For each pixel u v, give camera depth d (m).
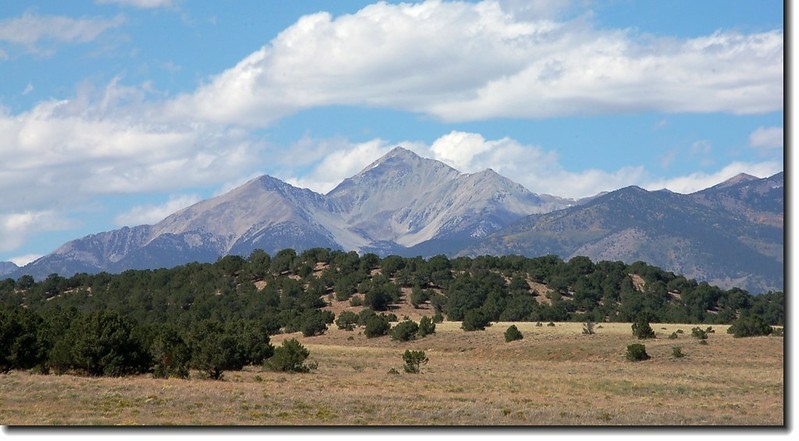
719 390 82.00
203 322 104.44
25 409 53.81
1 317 81.12
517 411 59.78
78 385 64.31
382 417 55.53
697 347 123.62
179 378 78.56
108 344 77.75
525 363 116.31
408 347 148.38
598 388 81.56
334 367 103.50
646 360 115.94
